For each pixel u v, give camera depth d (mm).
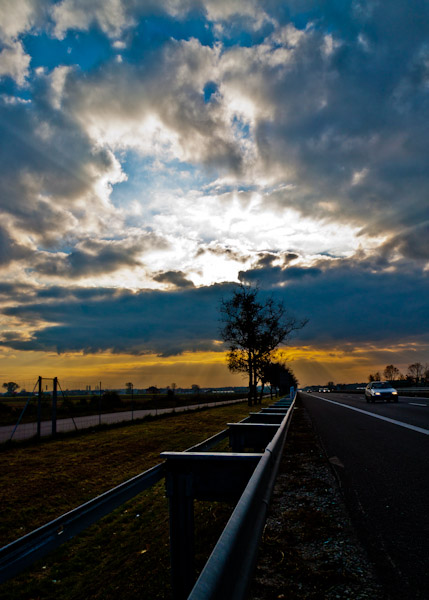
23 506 7344
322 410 20125
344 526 3449
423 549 2949
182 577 4109
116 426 20219
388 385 27484
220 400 54719
